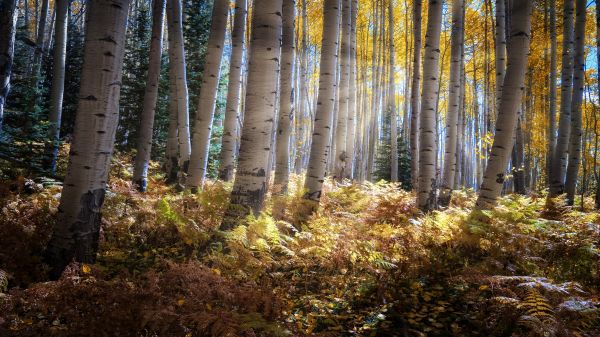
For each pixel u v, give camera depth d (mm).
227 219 5059
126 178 10211
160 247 5375
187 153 10055
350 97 14375
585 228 5523
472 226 5113
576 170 10188
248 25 22703
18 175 7125
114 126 4328
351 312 3891
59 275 3986
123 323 2779
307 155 29531
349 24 11344
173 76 10586
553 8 14086
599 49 9164
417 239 5465
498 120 6016
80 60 14008
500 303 3566
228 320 2779
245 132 5180
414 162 13266
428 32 7676
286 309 3676
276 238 4617
